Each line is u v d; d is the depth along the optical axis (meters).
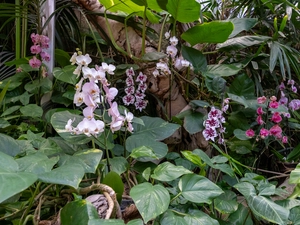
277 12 1.86
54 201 0.75
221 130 1.15
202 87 1.41
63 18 1.74
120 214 0.68
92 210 0.59
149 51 1.37
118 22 1.39
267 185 0.82
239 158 1.35
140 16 1.34
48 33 1.43
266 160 1.53
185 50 1.34
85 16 1.45
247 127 1.36
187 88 1.42
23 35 1.66
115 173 0.76
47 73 1.41
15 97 1.35
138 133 1.09
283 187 1.07
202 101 1.27
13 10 1.49
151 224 0.71
